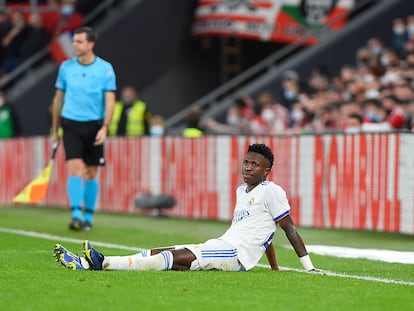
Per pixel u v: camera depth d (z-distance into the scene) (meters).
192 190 53.38
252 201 28.86
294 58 70.19
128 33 72.38
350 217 45.97
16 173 64.44
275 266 29.89
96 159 44.16
